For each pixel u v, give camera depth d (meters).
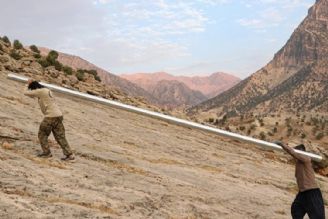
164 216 8.91
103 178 10.51
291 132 168.75
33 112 16.78
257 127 142.88
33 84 10.49
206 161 18.36
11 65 27.56
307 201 8.34
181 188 11.82
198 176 14.59
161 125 26.02
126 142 17.25
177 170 14.50
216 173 16.23
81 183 9.57
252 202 12.81
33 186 8.43
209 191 12.62
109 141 16.30
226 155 21.83
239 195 13.30
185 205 10.16
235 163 20.22
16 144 11.60
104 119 21.22
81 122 18.39
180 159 17.06
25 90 10.48
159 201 9.85
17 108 16.44
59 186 8.95
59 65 38.56
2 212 6.71
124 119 23.73
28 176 8.97
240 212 11.20
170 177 12.95
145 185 10.98
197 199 11.15
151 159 15.23
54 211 7.35
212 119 82.00
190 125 7.98
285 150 8.36
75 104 22.97
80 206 8.02
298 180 8.50
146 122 25.28
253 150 26.86
